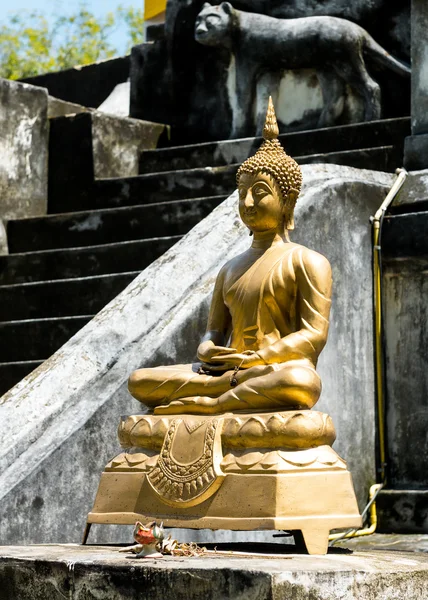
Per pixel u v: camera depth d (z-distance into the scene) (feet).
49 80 58.85
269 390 20.52
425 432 31.27
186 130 46.03
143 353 25.64
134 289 27.32
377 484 31.22
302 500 19.76
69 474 24.06
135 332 26.35
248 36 43.27
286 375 20.42
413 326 31.76
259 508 19.62
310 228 29.58
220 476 20.15
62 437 24.14
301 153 40.78
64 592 18.86
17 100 42.45
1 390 33.35
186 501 20.39
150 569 18.02
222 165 42.39
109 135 43.24
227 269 22.97
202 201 37.70
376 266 31.94
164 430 21.26
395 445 31.76
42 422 24.41
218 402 21.16
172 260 28.02
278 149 22.44
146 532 19.25
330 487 20.16
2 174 41.86
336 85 41.88
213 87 45.47
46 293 36.19
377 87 41.14
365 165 37.78
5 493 22.93
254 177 22.18
